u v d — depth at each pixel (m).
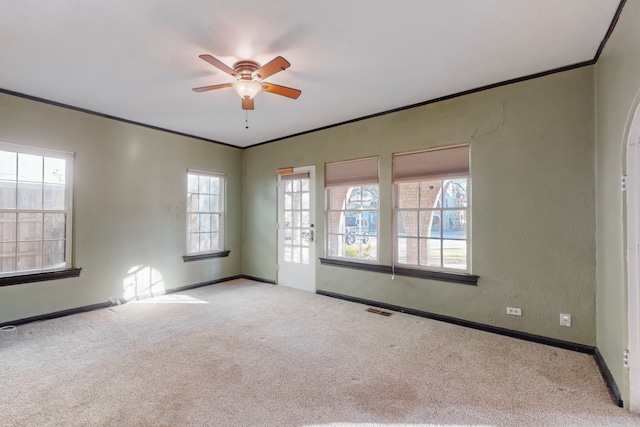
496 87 3.06
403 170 3.73
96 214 3.86
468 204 3.30
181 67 2.70
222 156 5.38
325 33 2.21
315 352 2.65
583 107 2.64
